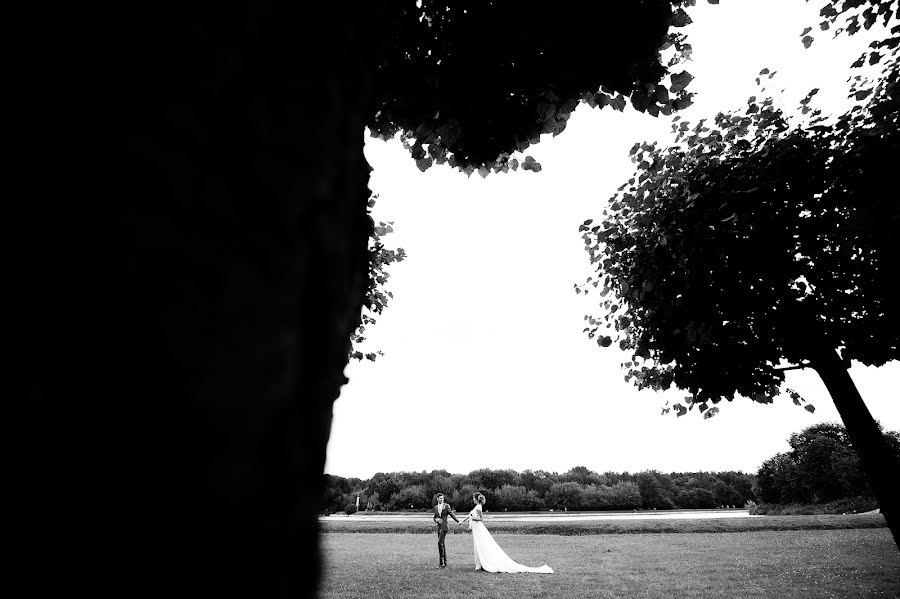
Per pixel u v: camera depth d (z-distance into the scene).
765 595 7.53
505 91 4.07
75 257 0.46
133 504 0.44
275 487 0.59
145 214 0.50
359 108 0.93
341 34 0.86
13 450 0.39
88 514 0.41
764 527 20.70
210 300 0.53
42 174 0.47
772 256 6.45
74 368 0.43
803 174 6.45
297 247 0.66
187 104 0.57
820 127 6.72
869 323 6.09
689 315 7.08
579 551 14.16
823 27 5.50
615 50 3.91
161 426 0.47
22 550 0.38
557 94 4.12
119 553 0.42
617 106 4.36
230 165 0.59
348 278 0.90
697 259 6.82
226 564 0.51
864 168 6.09
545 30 3.84
